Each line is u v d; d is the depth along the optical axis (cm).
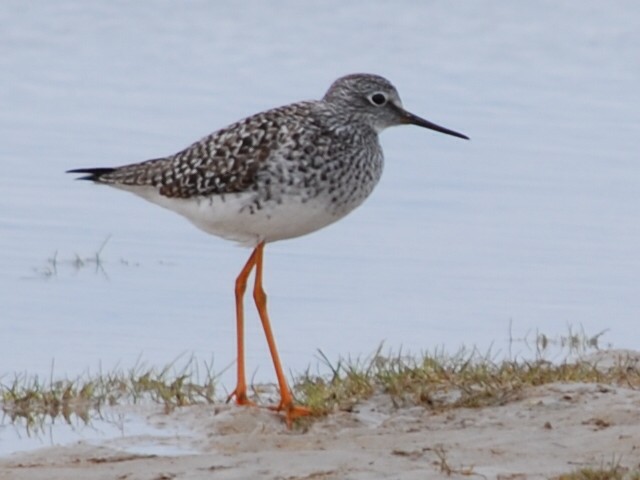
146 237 1809
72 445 1070
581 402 1112
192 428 1141
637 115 2295
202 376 1343
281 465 962
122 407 1202
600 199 1930
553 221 1856
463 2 2997
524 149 2130
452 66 2606
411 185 1989
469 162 2080
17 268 1683
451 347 1427
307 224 1234
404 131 2227
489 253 1750
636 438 997
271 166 1201
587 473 911
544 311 1555
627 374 1218
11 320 1509
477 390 1173
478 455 977
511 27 2844
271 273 1681
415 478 923
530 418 1090
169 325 1508
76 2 2888
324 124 1228
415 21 2880
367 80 1264
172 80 2477
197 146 1238
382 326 1502
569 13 2923
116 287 1628
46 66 2541
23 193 1933
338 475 935
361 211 1898
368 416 1150
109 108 2300
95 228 1828
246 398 1217
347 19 2886
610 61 2653
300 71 2555
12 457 1035
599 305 1577
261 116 1230
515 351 1418
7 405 1205
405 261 1720
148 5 2905
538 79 2525
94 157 2048
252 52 2675
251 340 1462
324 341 1452
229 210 1218
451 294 1611
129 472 961
